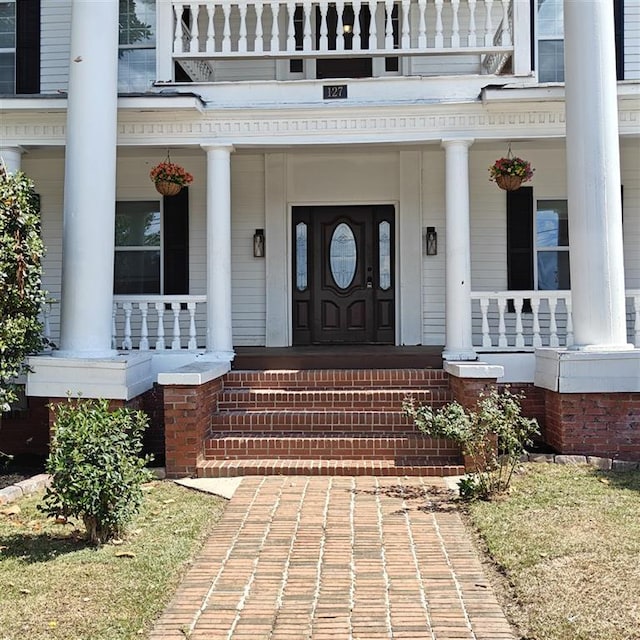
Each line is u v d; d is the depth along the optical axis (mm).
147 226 10594
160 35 8602
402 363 8656
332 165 10500
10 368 6789
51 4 10320
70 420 4980
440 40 8461
